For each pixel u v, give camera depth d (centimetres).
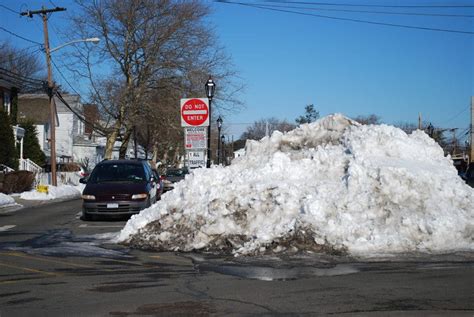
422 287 732
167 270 866
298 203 1062
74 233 1337
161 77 3838
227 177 1193
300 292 713
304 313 621
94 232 1357
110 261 947
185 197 1176
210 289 734
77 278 809
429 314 615
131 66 3916
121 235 1158
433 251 958
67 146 5844
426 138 1334
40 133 5241
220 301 673
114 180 1686
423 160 1239
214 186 1156
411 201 1050
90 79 3931
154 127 4244
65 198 2902
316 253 956
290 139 1374
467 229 1012
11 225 1522
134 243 1106
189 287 746
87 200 1595
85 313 627
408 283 755
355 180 1079
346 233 984
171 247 1056
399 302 662
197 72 3778
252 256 960
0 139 3422
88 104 4225
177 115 3844
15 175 2902
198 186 1185
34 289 741
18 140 4150
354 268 855
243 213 1074
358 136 1267
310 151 1243
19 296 704
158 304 662
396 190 1057
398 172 1077
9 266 906
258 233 1009
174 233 1095
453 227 999
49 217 1752
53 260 960
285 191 1084
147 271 859
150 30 3812
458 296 687
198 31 3841
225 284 763
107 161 1773
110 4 3784
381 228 995
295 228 998
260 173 1167
